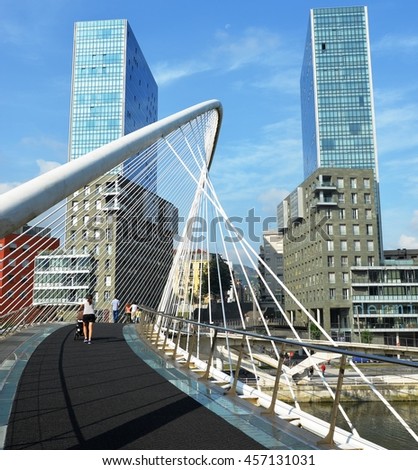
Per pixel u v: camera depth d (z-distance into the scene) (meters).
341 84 107.44
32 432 5.07
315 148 107.69
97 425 5.36
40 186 5.20
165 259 33.22
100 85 97.81
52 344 14.10
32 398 6.81
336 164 104.94
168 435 4.98
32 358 11.09
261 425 5.40
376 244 67.00
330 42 109.12
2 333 15.89
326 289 64.94
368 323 62.50
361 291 64.12
